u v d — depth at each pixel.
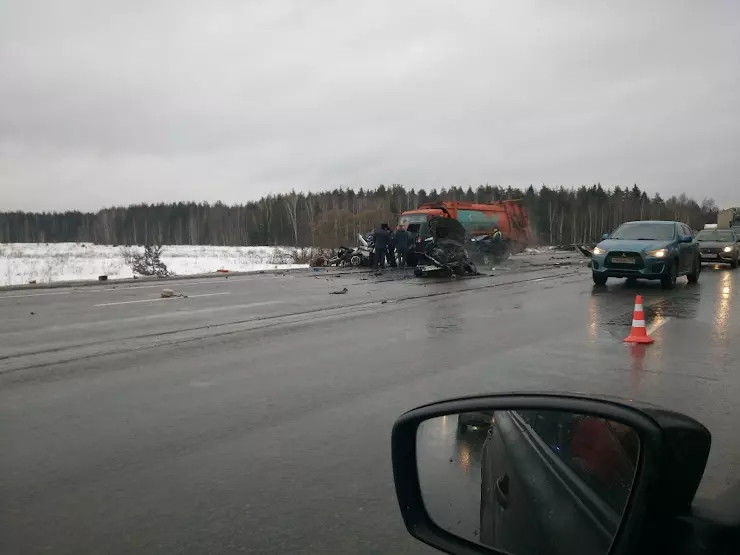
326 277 19.88
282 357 7.28
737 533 1.20
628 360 6.97
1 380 6.26
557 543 1.67
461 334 8.75
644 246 14.82
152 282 18.38
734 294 13.72
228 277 20.22
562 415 1.93
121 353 7.60
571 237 94.25
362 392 5.67
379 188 117.81
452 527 2.09
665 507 1.30
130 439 4.46
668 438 1.32
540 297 13.46
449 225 24.95
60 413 5.11
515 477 2.07
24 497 3.52
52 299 13.79
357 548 2.94
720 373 6.33
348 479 3.72
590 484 1.66
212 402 5.39
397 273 21.48
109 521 3.22
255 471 3.86
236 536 3.06
